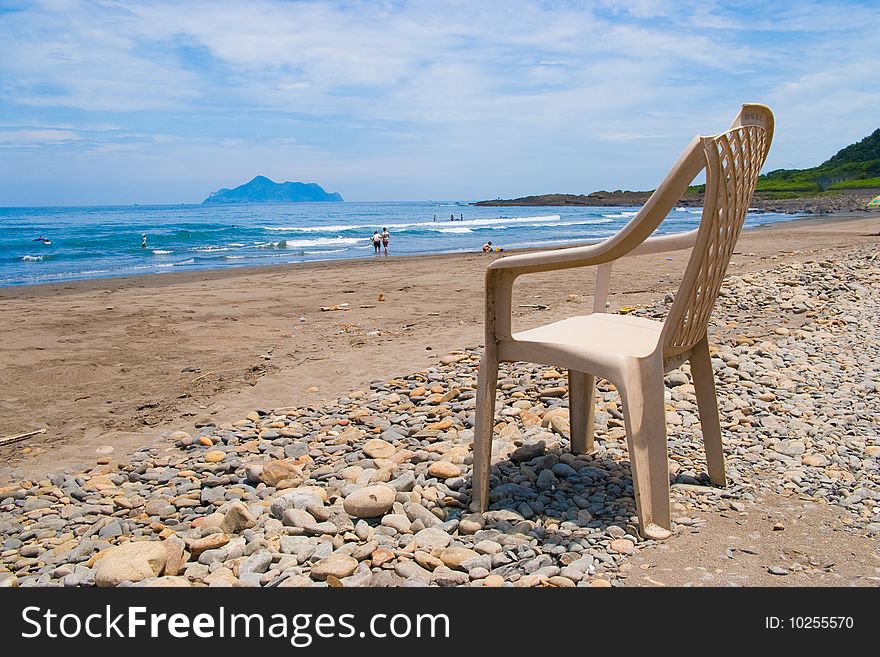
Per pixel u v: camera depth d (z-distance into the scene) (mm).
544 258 2594
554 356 2674
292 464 3607
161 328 7613
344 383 5289
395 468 3369
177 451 3990
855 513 2785
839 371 4992
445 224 48656
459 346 6355
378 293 10523
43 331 7453
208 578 2338
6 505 3264
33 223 50094
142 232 35469
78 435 4309
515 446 3619
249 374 5637
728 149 2426
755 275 9078
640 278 10820
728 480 3119
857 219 33438
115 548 2488
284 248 26641
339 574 2312
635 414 2508
